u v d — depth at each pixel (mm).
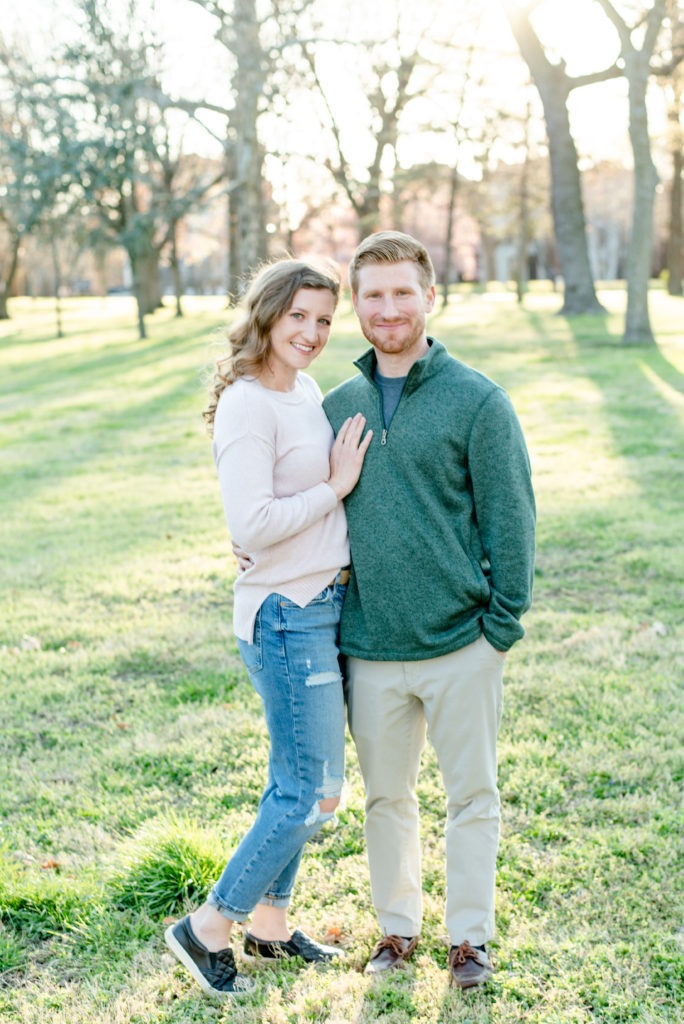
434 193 34719
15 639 5520
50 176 23328
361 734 2715
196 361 19766
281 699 2594
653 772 3645
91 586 6449
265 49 20438
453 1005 2564
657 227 60719
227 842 3285
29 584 6570
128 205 28953
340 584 2678
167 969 2797
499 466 2504
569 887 3027
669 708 4184
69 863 3273
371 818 2783
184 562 6855
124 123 23672
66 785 3820
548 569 6277
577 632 5105
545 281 65750
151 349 23094
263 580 2594
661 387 13297
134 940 2889
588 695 4336
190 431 12609
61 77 22844
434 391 2543
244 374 2613
